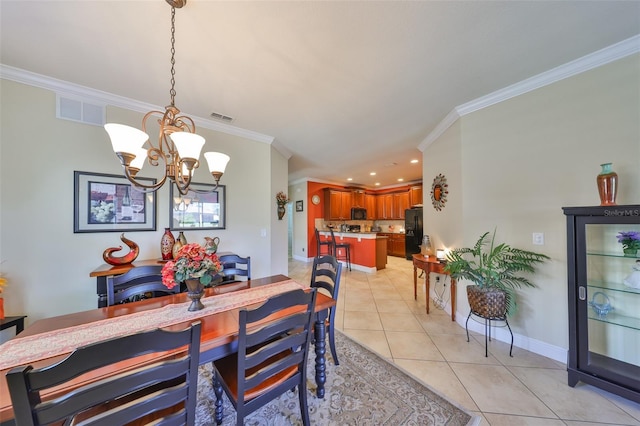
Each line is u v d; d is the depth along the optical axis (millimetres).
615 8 1331
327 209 6965
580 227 1645
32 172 1966
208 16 1370
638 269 1573
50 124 2035
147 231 2473
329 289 1982
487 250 2367
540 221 2041
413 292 3867
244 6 1309
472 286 2258
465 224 2555
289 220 7383
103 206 2248
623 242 1558
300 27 1459
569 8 1337
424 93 2268
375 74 1957
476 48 1665
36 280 1971
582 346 1640
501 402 1527
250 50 1662
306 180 6652
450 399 1553
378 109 2582
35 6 1282
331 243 5781
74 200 2119
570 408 1475
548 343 2012
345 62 1803
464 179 2562
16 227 1909
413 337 2395
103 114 2258
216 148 2990
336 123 2938
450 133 2832
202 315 1335
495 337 2340
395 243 7504
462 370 1856
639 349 1634
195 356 874
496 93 2252
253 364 1039
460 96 2332
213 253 1460
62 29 1454
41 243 1993
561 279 1941
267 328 1061
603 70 1739
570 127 1887
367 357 2045
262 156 3400
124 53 1686
